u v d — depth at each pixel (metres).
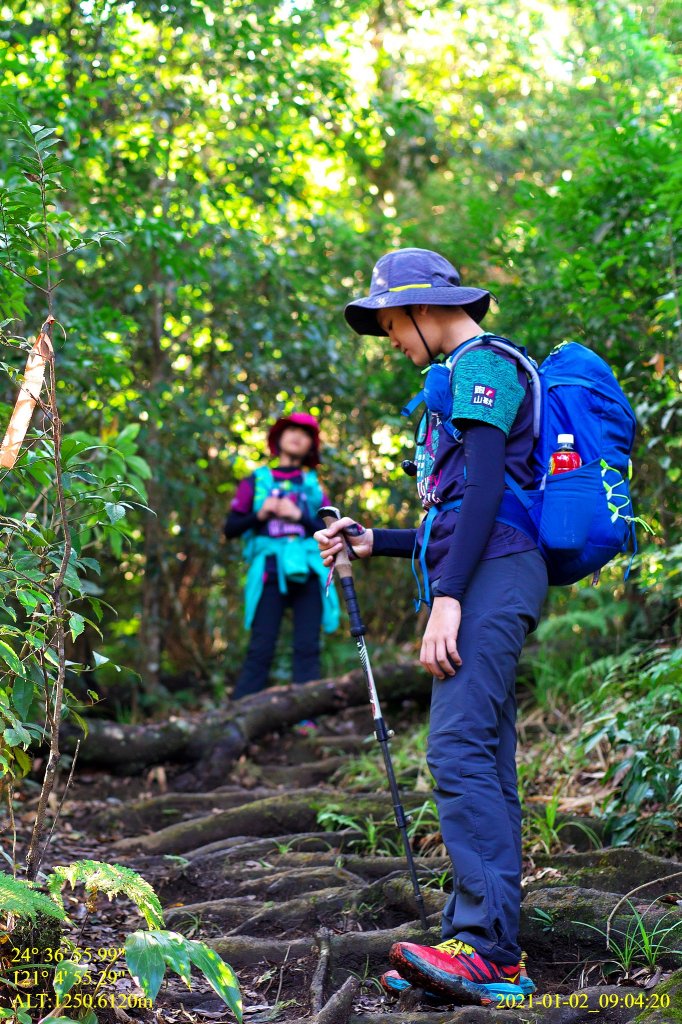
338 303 6.61
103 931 2.82
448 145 8.19
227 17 5.60
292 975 2.55
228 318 6.25
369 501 6.90
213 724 5.02
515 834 2.44
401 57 8.70
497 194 7.63
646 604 4.56
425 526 2.47
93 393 5.10
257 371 6.27
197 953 1.98
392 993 2.40
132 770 4.83
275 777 4.80
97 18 5.29
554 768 3.97
